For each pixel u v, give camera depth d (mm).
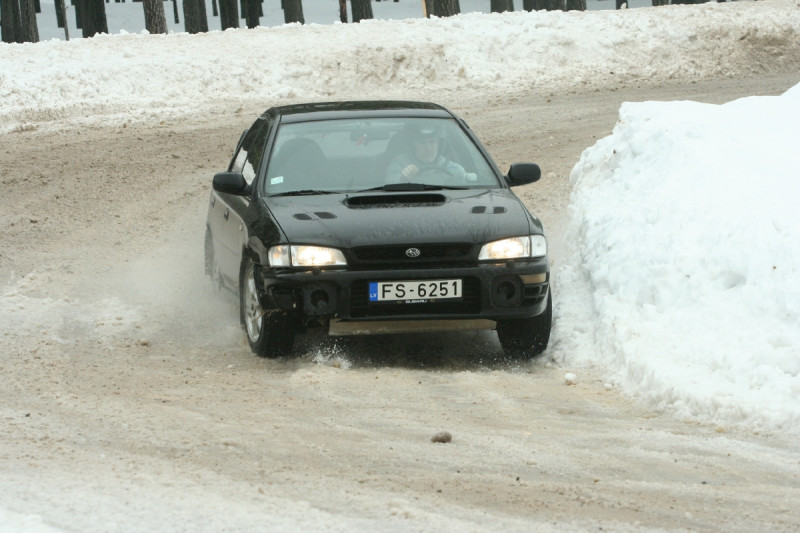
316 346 26906
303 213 24969
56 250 39906
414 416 20078
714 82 88500
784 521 14352
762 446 18312
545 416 20438
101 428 18328
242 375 23609
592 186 36281
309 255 23703
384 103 31000
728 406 20109
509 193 27000
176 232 43312
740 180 28688
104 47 93250
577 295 29578
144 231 43531
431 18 102938
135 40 96500
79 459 16188
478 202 25844
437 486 15500
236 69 88500
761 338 22188
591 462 17188
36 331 27766
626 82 89188
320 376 23141
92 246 40688
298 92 87375
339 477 15758
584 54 95812
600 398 22156
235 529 12977
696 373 21875
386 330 24000
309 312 23672
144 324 29203
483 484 15703
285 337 24719
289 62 90250
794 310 22406
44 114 77812
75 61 87750
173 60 88938
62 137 69312
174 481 15039
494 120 70812
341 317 23719
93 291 33344
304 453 17109
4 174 56031
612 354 24844
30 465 15719
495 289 24125
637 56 96312
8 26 161000
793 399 19938
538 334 25516
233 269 28281
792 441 18594
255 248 24828
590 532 13602
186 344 27109
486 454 17484
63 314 30047
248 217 26125
